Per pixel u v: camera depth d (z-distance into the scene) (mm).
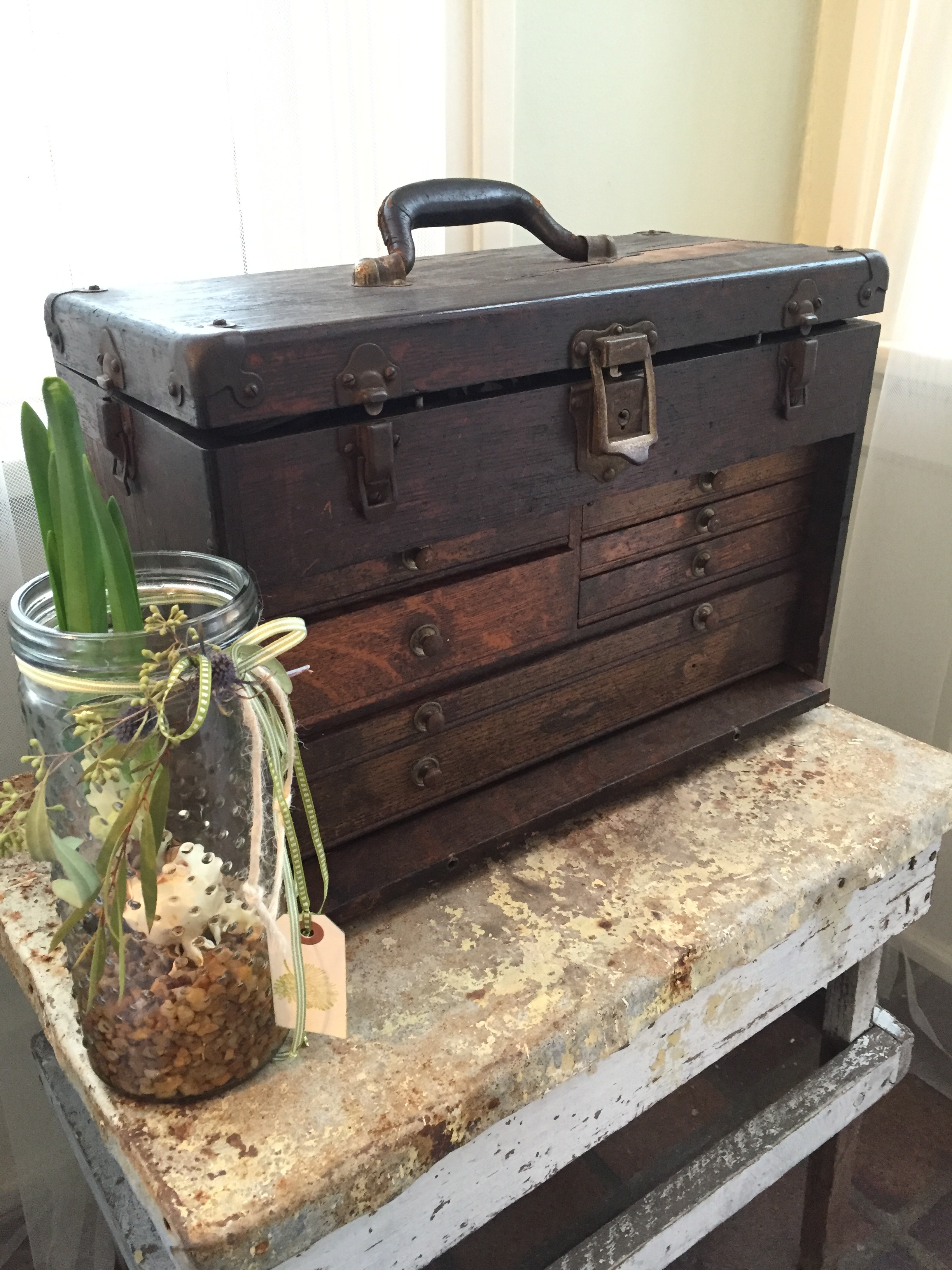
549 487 640
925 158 1078
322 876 610
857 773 798
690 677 817
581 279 669
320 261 893
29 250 762
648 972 595
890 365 1129
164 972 483
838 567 841
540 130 1014
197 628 444
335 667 602
